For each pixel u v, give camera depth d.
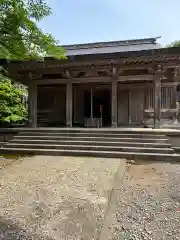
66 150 6.98
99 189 4.06
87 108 13.41
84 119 12.48
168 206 3.43
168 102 10.79
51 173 5.00
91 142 7.21
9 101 11.38
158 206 3.44
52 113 13.05
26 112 12.61
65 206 3.41
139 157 6.39
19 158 6.60
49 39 4.53
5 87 11.15
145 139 7.10
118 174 4.90
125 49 14.45
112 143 7.05
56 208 3.35
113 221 3.04
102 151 6.77
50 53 4.88
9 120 10.45
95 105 13.54
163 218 3.09
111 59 8.45
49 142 7.50
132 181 4.54
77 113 13.17
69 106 9.80
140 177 4.80
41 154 7.02
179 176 4.84
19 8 3.74
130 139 7.19
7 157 6.75
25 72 10.25
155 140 7.01
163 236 2.68
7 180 4.59
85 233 2.75
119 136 7.49
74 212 3.24
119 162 5.93
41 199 3.65
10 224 2.91
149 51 8.00
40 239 2.61
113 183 4.37
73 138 7.60
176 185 4.29
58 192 3.93
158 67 8.70
